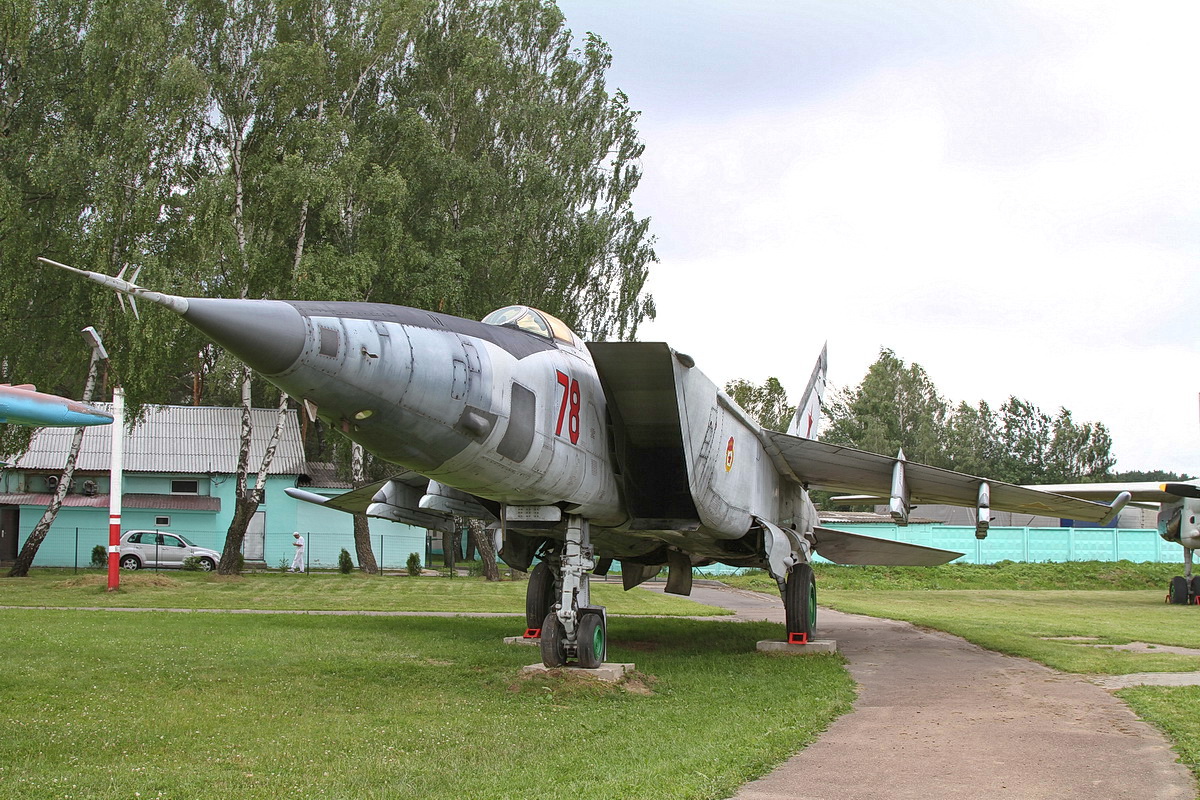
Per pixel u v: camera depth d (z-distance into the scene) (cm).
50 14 2664
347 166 2631
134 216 2403
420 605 1877
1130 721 774
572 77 3422
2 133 2597
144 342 2359
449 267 2777
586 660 926
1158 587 3400
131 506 3338
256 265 2519
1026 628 1652
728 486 1125
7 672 911
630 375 943
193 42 2638
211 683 877
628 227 3512
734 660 1142
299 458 3575
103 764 573
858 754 644
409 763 580
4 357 2569
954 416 8162
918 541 3953
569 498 931
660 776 550
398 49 3038
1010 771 597
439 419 742
